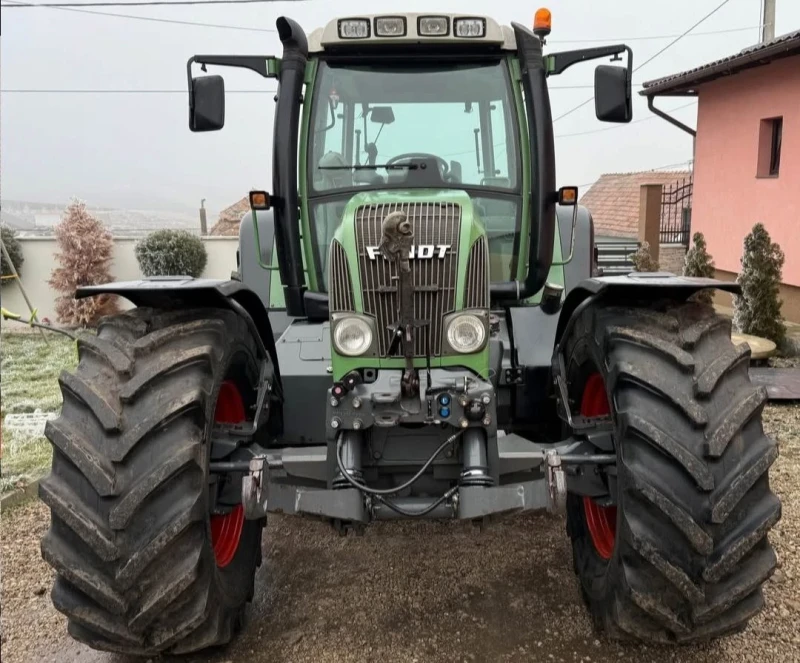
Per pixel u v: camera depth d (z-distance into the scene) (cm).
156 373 221
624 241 1401
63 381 223
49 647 276
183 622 221
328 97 349
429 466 252
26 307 1202
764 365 716
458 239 259
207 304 257
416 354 258
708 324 237
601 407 275
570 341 280
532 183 336
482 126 348
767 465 214
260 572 329
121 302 1214
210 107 335
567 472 265
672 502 210
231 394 274
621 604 229
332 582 318
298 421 310
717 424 214
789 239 958
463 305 257
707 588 213
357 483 238
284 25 320
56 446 214
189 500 215
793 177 948
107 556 208
